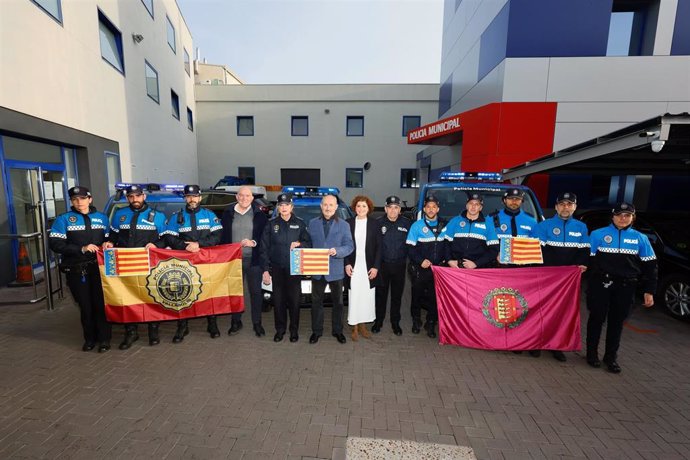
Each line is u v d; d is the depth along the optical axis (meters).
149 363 3.57
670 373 3.54
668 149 5.05
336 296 4.05
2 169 5.89
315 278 3.94
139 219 3.96
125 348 3.87
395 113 21.42
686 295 4.82
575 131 9.27
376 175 21.81
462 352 3.91
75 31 7.60
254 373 3.39
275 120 21.61
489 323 3.89
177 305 4.02
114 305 3.80
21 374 3.32
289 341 4.11
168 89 14.66
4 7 5.61
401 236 4.20
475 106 11.54
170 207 5.79
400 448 2.45
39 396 2.97
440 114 16.70
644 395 3.15
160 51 13.55
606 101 9.16
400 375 3.40
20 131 5.93
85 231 3.67
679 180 9.71
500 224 4.10
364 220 4.06
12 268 6.05
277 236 3.95
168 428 2.60
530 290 3.86
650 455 2.43
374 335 4.33
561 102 9.23
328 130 21.64
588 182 9.77
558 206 3.89
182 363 3.57
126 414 2.75
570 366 3.66
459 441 2.53
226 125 21.59
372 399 3.01
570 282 3.80
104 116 8.91
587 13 8.98
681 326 4.72
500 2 9.65
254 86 21.34
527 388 3.23
